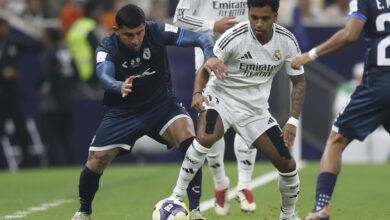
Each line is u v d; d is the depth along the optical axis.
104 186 34.72
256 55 20.52
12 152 47.59
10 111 45.69
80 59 46.78
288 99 46.50
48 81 45.78
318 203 21.02
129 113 21.66
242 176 25.31
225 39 20.36
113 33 21.38
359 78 45.62
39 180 38.81
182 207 20.64
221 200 25.02
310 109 48.19
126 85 19.84
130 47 20.88
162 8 48.22
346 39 20.77
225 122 20.92
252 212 25.28
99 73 20.75
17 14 50.47
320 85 48.03
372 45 21.03
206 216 24.77
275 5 19.84
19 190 34.66
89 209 22.39
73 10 49.06
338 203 27.89
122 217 24.81
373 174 38.78
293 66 20.66
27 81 48.59
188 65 46.62
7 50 45.19
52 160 47.31
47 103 45.84
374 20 20.94
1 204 29.52
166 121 21.78
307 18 50.53
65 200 30.31
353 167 42.59
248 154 25.08
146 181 36.53
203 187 33.19
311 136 48.19
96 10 49.81
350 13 20.97
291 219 21.55
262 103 20.92
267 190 31.67
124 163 48.62
